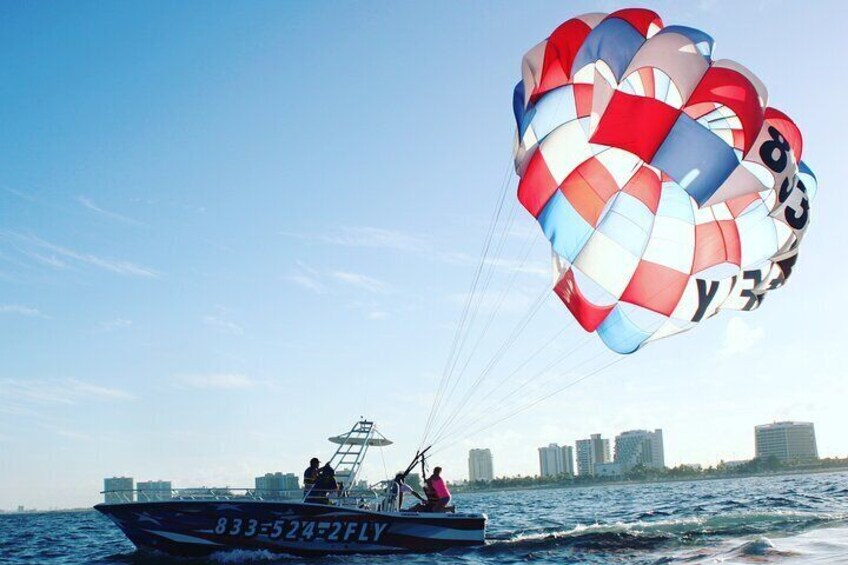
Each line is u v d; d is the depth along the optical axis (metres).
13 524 68.38
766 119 16.77
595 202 15.98
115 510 18.02
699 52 14.24
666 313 15.98
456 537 17.97
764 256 16.61
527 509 49.06
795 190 16.30
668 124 14.24
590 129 14.96
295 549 17.36
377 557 17.22
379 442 19.41
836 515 22.77
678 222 16.58
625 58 14.55
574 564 15.67
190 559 17.77
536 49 15.86
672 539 18.55
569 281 16.97
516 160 15.98
